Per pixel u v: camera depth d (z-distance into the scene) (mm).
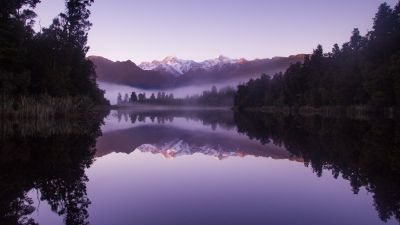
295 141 23141
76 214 7738
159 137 26719
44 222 7309
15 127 29781
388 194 9195
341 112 77312
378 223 7016
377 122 43000
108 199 8867
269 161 14969
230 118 69375
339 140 23031
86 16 59750
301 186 10211
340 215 7512
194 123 50062
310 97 92500
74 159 15383
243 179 11227
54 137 23531
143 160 15398
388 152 16922
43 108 41188
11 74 38438
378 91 59594
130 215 7555
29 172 12414
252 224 6945
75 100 50781
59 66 52094
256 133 30812
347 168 13039
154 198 8922
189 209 7965
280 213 7656
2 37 39219
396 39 67062
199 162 14773
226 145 21297
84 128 33094
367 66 64125
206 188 10000
